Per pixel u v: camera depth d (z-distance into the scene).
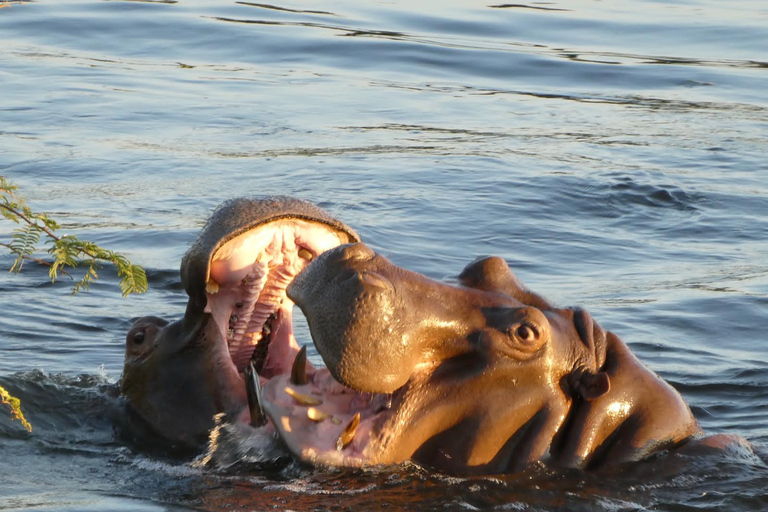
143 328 25.34
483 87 77.06
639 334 35.84
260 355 24.75
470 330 21.70
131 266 23.22
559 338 22.36
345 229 22.98
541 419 22.22
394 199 51.69
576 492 21.81
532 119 69.62
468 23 94.38
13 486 22.38
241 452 23.25
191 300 23.41
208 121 66.19
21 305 36.97
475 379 21.80
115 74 76.75
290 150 60.34
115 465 23.59
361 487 21.70
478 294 22.12
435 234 47.00
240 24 91.06
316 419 22.06
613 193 54.34
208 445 23.73
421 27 92.56
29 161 56.34
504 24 94.44
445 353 21.73
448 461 22.14
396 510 20.92
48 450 24.38
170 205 49.62
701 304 39.03
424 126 66.88
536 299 22.97
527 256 44.84
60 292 38.59
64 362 31.73
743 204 53.59
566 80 79.62
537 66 82.50
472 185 54.78
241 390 23.92
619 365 23.16
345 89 75.12
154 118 66.44
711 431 28.00
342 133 64.50
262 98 72.06
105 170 55.31
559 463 22.38
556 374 22.28
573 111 71.94
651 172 58.09
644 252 46.09
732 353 34.53
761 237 48.72
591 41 90.31
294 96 72.88
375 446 21.69
